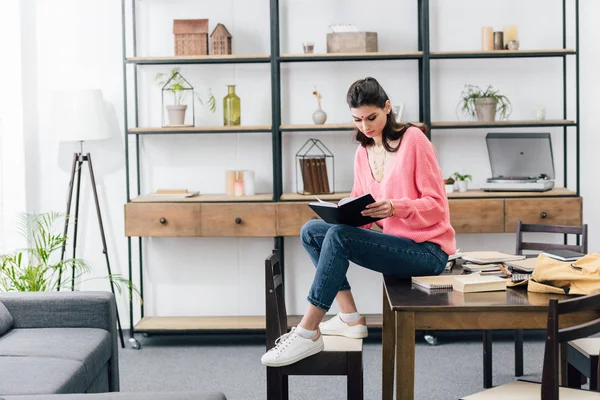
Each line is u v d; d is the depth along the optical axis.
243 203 5.01
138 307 5.47
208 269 5.44
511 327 2.65
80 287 5.44
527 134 5.05
